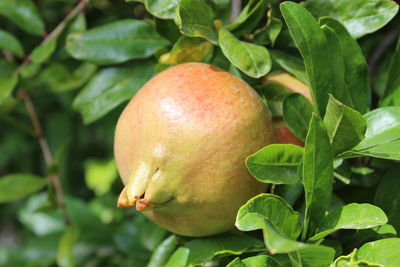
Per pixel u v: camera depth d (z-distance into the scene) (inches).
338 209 25.4
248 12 27.5
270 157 25.5
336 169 26.8
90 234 38.3
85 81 32.4
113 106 29.3
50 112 42.4
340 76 26.3
